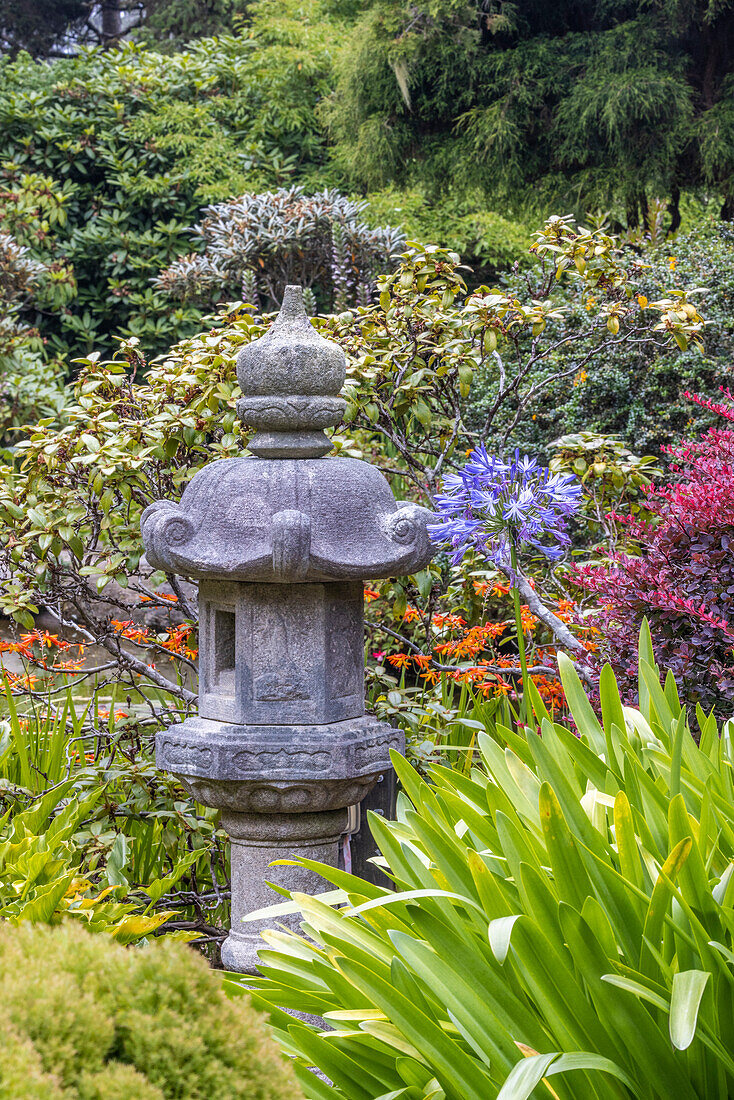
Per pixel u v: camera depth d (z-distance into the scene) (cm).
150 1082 110
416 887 197
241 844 279
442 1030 161
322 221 911
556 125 820
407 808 229
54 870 251
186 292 977
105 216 1103
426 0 849
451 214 1123
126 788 335
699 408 551
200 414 352
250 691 263
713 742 233
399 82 830
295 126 1187
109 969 118
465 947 172
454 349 380
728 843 189
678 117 767
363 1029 172
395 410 397
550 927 165
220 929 318
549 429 586
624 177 795
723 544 299
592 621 349
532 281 616
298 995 184
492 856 194
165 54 1540
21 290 960
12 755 349
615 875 170
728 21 780
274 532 242
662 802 193
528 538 254
